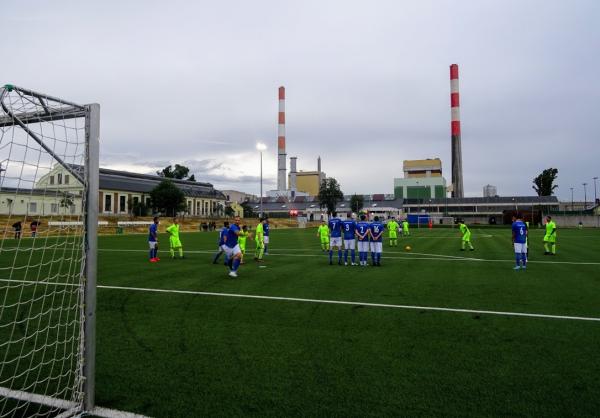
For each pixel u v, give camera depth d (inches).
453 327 210.5
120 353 173.5
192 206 3201.3
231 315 237.9
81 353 130.7
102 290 315.6
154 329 210.2
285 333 202.1
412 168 4296.3
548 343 183.9
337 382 142.5
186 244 892.0
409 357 167.2
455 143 3358.8
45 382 148.9
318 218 3595.0
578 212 2573.8
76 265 148.9
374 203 3713.1
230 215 3553.2
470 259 549.6
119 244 874.1
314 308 253.4
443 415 119.0
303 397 131.0
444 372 150.9
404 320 224.7
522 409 122.6
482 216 3356.3
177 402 128.3
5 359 172.1
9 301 289.0
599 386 138.6
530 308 252.2
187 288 324.5
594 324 215.2
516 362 160.9
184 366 158.4
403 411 121.6
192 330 208.1
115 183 2696.9
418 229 1980.8
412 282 352.8
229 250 383.9
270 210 3818.9
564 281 357.1
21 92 125.4
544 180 3496.6
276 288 323.6
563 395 132.0
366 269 445.1
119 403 128.1
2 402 132.7
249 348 179.6
